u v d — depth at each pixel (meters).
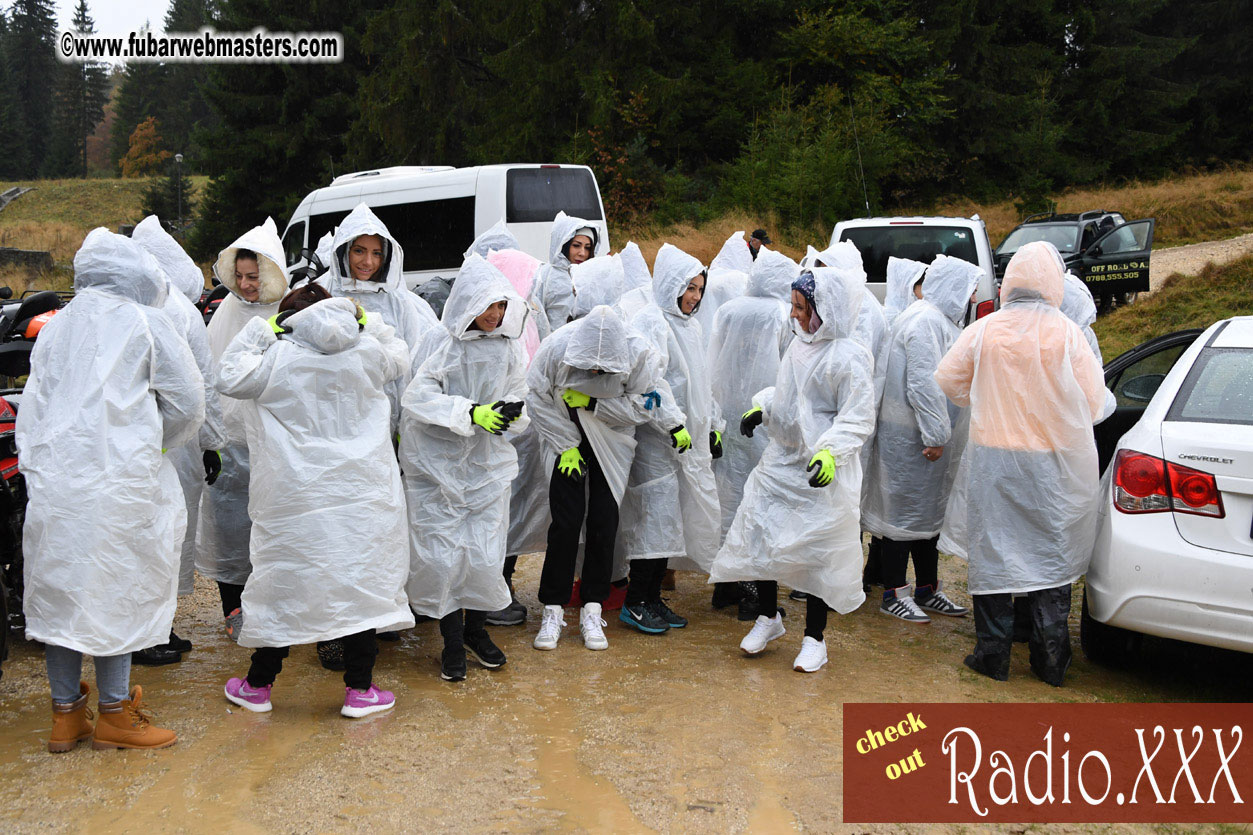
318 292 3.90
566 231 5.80
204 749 3.58
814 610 4.51
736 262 7.26
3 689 4.18
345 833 3.01
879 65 28.92
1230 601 3.82
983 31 33.22
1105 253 14.45
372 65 35.69
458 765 3.48
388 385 4.57
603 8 27.58
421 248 13.54
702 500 5.07
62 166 91.38
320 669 4.50
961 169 33.53
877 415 5.32
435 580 4.18
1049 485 4.27
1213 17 41.59
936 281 5.27
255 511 3.75
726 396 5.47
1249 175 30.67
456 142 29.62
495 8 27.42
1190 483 3.96
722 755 3.60
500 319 4.22
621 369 4.41
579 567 5.36
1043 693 4.29
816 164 23.02
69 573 3.36
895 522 5.29
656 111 27.88
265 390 3.69
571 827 3.08
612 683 4.31
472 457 4.23
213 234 36.59
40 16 101.19
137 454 3.47
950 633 5.14
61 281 24.98
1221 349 4.50
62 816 3.08
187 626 5.08
